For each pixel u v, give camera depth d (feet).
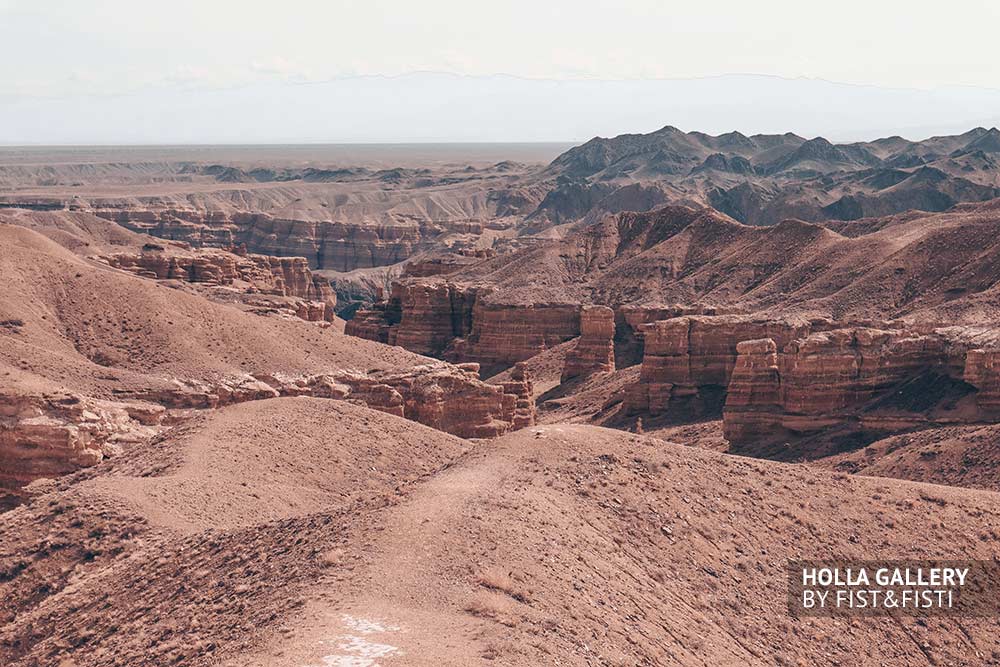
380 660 133.59
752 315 524.93
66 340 426.51
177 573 199.72
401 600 154.61
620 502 215.31
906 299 578.25
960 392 404.77
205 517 242.58
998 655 211.41
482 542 175.94
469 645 139.64
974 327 425.28
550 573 172.55
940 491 252.21
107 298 444.55
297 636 143.13
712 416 493.77
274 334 450.30
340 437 308.81
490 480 210.18
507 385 442.09
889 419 407.03
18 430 320.09
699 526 217.15
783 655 193.77
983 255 574.97
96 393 383.65
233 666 138.51
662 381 509.76
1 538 235.40
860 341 427.33
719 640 185.78
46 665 187.42
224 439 292.20
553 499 205.57
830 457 400.88
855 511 238.68
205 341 433.89
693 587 201.67
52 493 263.49
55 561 228.02
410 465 310.04
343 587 159.74
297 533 192.34
